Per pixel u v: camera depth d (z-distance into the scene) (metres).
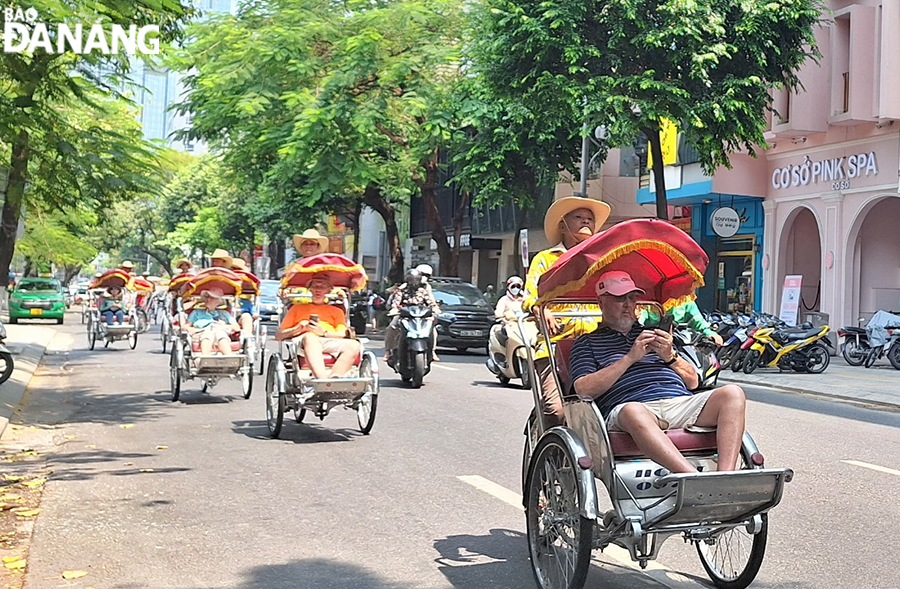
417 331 15.12
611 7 19.67
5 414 11.64
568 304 5.84
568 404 5.13
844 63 23.22
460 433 10.58
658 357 5.32
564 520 4.85
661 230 5.12
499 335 15.59
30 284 38.03
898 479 8.26
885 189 22.53
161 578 5.31
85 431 10.62
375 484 7.84
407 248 54.03
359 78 25.66
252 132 27.12
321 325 10.52
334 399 10.06
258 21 27.38
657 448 4.64
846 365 22.02
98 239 54.69
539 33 19.61
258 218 46.94
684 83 19.94
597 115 19.44
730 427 4.75
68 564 5.56
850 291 23.81
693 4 19.06
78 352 22.38
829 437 10.75
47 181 11.34
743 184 26.36
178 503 7.12
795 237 26.30
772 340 19.52
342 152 26.61
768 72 20.31
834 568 5.59
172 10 9.87
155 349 23.22
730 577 5.21
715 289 29.08
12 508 6.91
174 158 12.59
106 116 11.89
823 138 24.45
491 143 27.39
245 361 13.31
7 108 10.06
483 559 5.73
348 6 27.50
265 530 6.38
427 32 26.95
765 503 4.55
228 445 9.73
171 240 72.62
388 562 5.67
